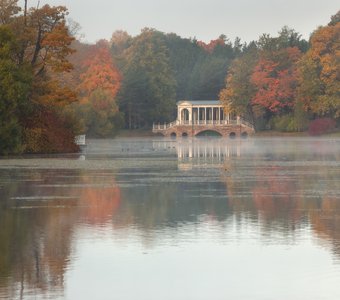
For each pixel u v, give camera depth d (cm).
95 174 9438
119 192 7144
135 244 4366
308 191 7169
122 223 5131
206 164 11562
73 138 15800
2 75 13862
